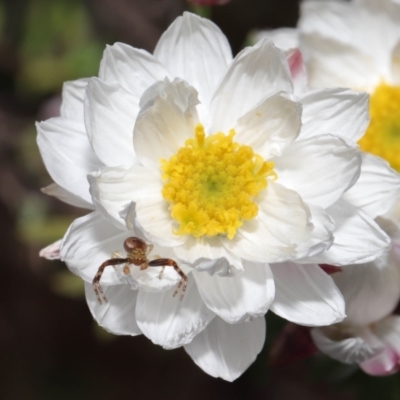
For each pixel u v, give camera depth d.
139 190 0.13
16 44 0.18
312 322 0.13
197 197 0.13
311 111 0.13
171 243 0.13
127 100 0.13
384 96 0.15
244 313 0.13
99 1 0.18
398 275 0.14
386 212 0.14
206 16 0.15
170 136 0.14
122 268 0.13
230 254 0.13
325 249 0.13
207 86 0.14
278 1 0.18
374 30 0.15
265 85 0.13
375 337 0.14
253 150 0.14
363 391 0.15
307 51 0.15
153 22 0.18
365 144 0.15
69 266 0.13
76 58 0.17
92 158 0.13
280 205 0.13
